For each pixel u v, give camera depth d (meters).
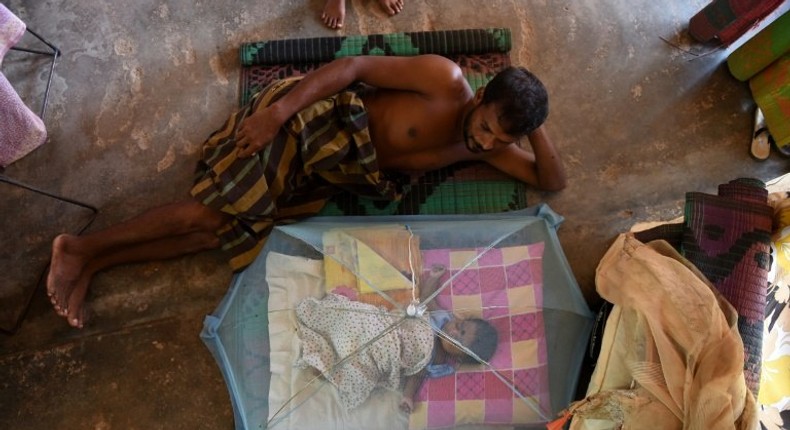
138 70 1.72
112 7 1.77
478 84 1.74
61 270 1.39
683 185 1.74
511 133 1.28
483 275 1.28
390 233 1.36
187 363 1.50
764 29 1.67
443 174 1.68
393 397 1.20
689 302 1.20
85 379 1.47
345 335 1.18
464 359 1.17
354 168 1.48
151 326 1.53
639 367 1.19
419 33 1.77
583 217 1.70
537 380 1.23
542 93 1.26
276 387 1.27
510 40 1.78
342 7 1.78
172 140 1.68
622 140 1.77
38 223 1.58
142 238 1.44
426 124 1.42
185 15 1.78
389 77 1.40
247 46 1.73
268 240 1.41
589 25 1.86
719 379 1.12
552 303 1.29
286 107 1.34
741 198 1.36
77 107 1.68
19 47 1.70
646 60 1.84
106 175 1.63
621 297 1.26
